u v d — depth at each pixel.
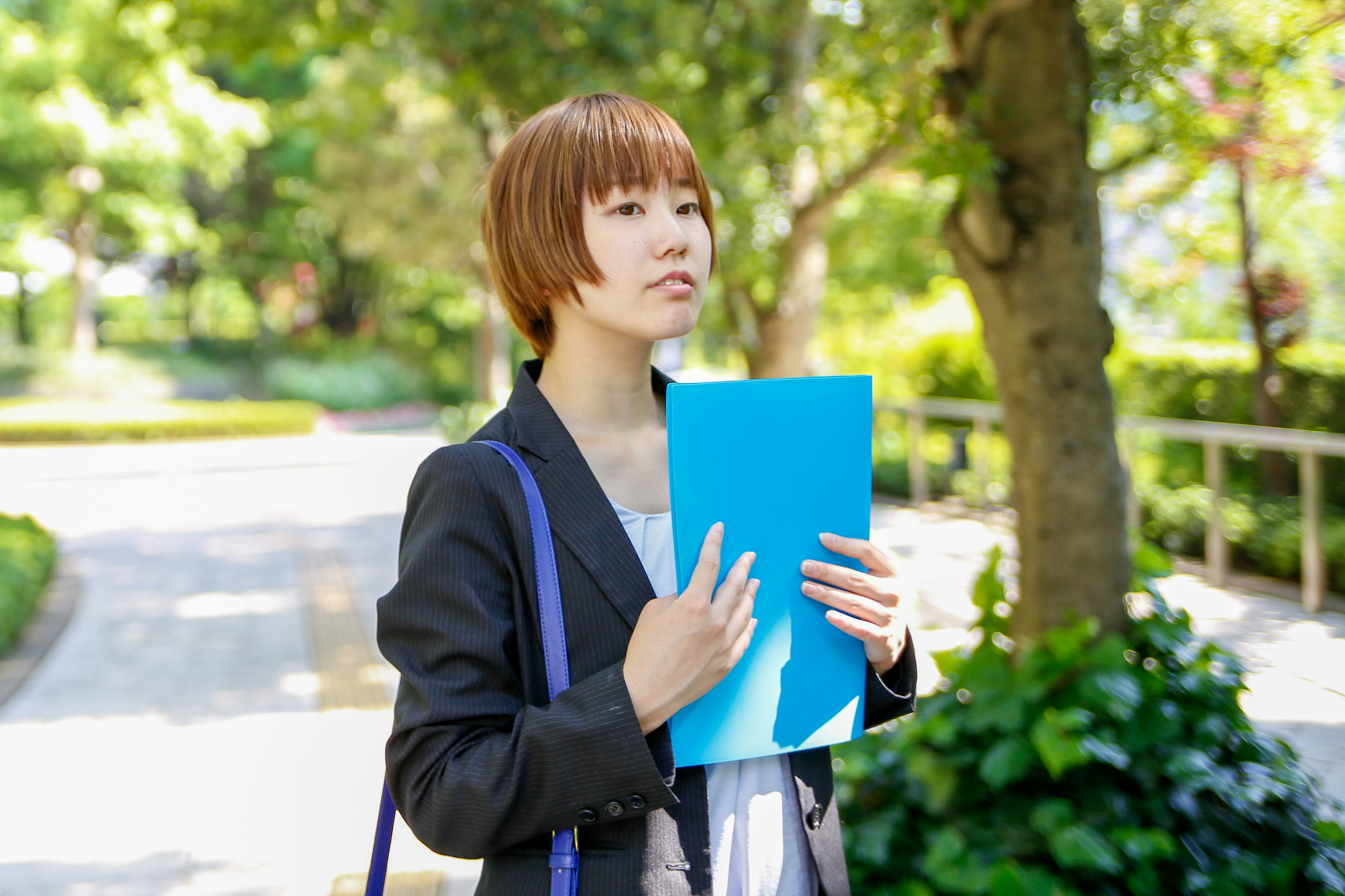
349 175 19.67
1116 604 2.72
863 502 1.08
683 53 7.47
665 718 0.96
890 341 11.24
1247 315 6.40
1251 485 6.50
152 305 41.00
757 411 1.03
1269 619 5.00
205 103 21.78
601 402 1.17
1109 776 2.38
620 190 1.07
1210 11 2.96
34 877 3.11
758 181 7.68
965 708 2.58
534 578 1.05
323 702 4.73
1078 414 2.68
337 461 16.27
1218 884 2.16
